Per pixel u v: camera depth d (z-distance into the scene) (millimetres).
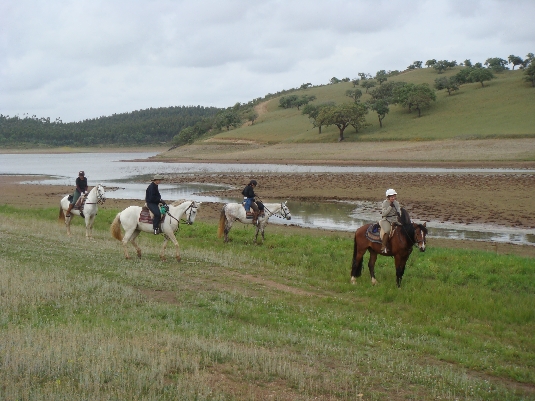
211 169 77500
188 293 12312
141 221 15547
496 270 15164
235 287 13164
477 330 10703
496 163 67938
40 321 9523
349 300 12555
